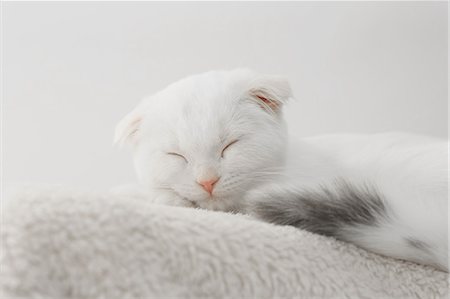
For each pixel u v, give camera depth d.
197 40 0.73
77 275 0.27
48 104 0.71
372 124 0.76
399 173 0.36
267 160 0.44
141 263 0.28
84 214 0.28
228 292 0.29
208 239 0.30
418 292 0.34
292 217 0.35
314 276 0.31
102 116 0.72
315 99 0.75
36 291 0.26
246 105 0.46
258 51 0.74
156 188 0.45
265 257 0.30
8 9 0.69
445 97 0.75
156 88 0.73
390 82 0.76
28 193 0.29
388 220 0.34
